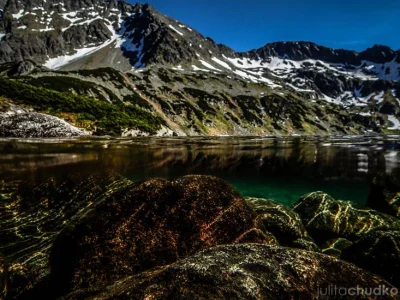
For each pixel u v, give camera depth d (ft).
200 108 456.04
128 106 290.35
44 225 32.96
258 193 60.49
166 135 275.59
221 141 198.70
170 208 18.93
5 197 41.57
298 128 513.86
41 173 57.16
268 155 116.47
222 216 19.39
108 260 16.87
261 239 19.54
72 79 350.23
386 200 43.06
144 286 9.50
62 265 17.25
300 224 31.37
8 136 131.44
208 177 21.35
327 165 92.17
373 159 101.60
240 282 9.07
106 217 18.24
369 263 19.98
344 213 36.06
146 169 77.41
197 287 8.99
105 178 50.55
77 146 109.29
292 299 8.80
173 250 17.61
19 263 22.25
